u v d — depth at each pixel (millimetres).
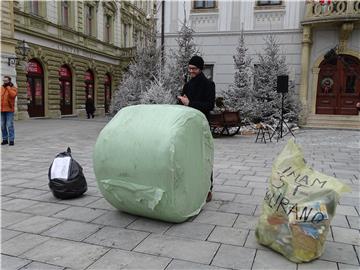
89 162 7238
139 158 3492
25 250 3113
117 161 3611
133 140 3561
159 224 3732
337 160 7750
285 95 14648
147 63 16641
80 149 9055
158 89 12438
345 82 16109
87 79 27641
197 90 4512
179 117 3637
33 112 21375
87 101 23938
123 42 34344
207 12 16922
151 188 3492
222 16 16766
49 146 9578
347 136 12586
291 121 15023
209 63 17141
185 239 3352
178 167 3490
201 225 3713
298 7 15945
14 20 18922
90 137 11875
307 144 10430
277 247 3023
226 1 16641
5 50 17766
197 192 3961
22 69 19578
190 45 14969
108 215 4000
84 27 26688
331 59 16062
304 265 2869
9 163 7016
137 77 16578
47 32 21938
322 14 15172
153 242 3283
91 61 27609
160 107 3861
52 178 4586
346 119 15797
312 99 16422
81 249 3137
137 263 2887
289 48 16266
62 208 4238
